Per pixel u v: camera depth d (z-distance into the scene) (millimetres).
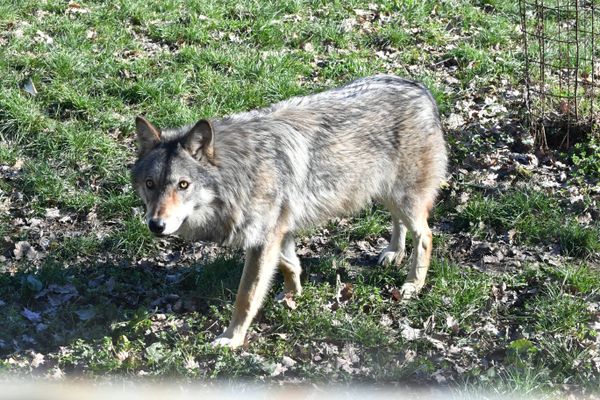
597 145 13781
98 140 13336
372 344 9578
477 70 16188
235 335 9531
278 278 11023
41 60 14906
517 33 17750
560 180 13195
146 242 11664
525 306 10297
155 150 8898
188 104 14648
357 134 10047
